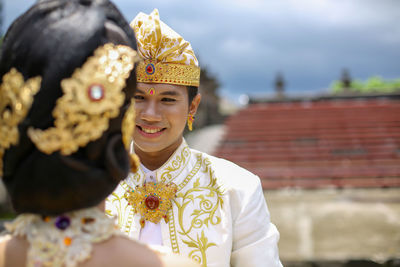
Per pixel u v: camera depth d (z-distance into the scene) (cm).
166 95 120
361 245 468
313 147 1192
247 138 1290
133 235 123
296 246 471
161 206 124
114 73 63
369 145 1182
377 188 858
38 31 64
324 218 606
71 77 61
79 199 64
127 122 69
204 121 1780
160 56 119
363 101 1684
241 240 125
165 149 129
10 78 63
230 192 127
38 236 65
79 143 62
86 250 64
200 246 121
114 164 65
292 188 882
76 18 65
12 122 62
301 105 1708
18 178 64
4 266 67
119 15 73
